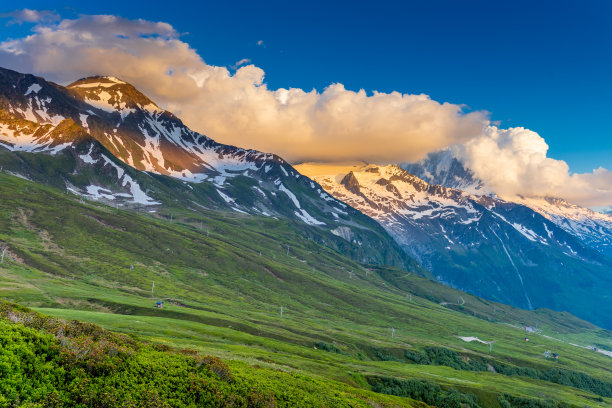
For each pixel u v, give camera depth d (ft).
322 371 358.02
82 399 102.89
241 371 171.42
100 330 142.00
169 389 122.42
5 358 98.37
